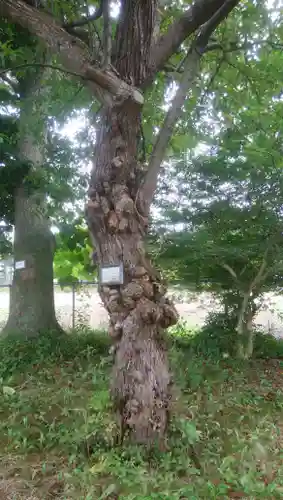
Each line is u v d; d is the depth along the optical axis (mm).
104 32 4582
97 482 3658
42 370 7422
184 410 4922
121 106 4473
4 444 4590
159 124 7906
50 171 9508
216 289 9750
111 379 4375
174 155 8656
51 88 8312
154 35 4855
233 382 6902
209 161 8570
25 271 10352
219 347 9227
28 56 6785
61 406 5422
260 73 7164
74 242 9883
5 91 9023
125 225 4320
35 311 10281
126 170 4516
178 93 4801
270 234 8609
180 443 4137
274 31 6680
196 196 8766
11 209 11062
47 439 4559
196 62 4902
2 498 3557
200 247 8547
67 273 12547
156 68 4844
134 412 4105
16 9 4695
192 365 7043
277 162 8523
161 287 4309
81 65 4500
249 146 8484
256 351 9773
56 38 4637
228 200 8648
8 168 9648
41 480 3842
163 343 4355
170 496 3338
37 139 9180
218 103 7832
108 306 4324
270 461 4125
